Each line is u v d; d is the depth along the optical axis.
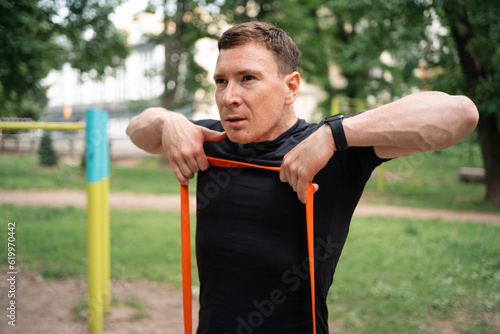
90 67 10.62
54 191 11.07
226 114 1.15
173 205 9.53
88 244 3.03
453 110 0.98
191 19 16.77
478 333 3.36
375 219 8.10
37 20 7.05
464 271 4.86
